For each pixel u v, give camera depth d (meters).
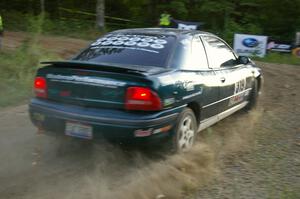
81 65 5.40
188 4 32.25
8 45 15.62
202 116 6.28
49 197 4.66
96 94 5.34
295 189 4.97
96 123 5.25
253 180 5.21
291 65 19.19
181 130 5.75
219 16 31.98
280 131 7.32
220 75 6.67
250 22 32.03
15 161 5.68
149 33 6.37
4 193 4.73
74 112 5.38
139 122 5.14
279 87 11.94
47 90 5.66
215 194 4.81
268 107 9.15
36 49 12.48
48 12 32.19
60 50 16.44
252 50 23.39
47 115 5.56
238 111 8.51
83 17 32.00
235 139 6.76
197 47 6.38
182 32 6.43
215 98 6.54
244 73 7.71
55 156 5.88
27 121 7.60
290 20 31.83
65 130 5.49
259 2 31.88
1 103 8.71
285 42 24.30
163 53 5.90
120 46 6.17
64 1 33.25
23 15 28.84
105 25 31.47
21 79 10.12
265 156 6.05
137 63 5.81
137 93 5.19
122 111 5.26
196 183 5.04
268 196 4.78
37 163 5.62
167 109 5.41
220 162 5.78
